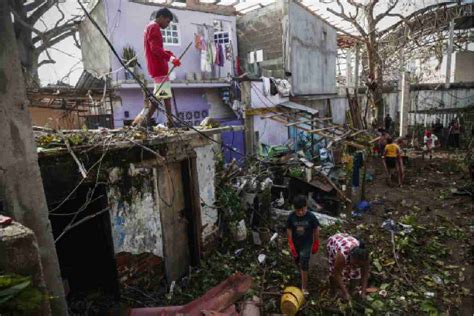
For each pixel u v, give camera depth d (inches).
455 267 231.1
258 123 528.4
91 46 500.1
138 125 212.4
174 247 215.8
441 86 818.8
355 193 377.1
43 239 101.7
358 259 172.1
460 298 194.2
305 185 364.2
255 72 590.6
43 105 406.0
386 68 979.3
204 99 550.6
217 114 572.1
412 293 199.6
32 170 98.6
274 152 462.0
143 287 194.1
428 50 944.9
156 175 199.9
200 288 206.1
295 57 628.1
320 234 296.4
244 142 512.7
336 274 184.2
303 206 195.3
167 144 204.1
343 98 914.7
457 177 501.0
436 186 459.5
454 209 359.6
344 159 422.6
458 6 773.3
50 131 178.7
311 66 716.7
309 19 689.0
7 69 91.0
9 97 92.0
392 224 309.3
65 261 182.5
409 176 524.1
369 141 482.0
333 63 872.3
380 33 863.1
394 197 415.5
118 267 179.3
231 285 158.7
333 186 350.9
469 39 949.8
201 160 233.6
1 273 69.3
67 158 152.6
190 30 536.4
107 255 181.2
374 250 259.8
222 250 257.9
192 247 228.8
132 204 185.0
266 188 319.0
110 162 171.8
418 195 420.2
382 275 221.0
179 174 219.9
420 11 770.2
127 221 182.7
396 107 903.7
